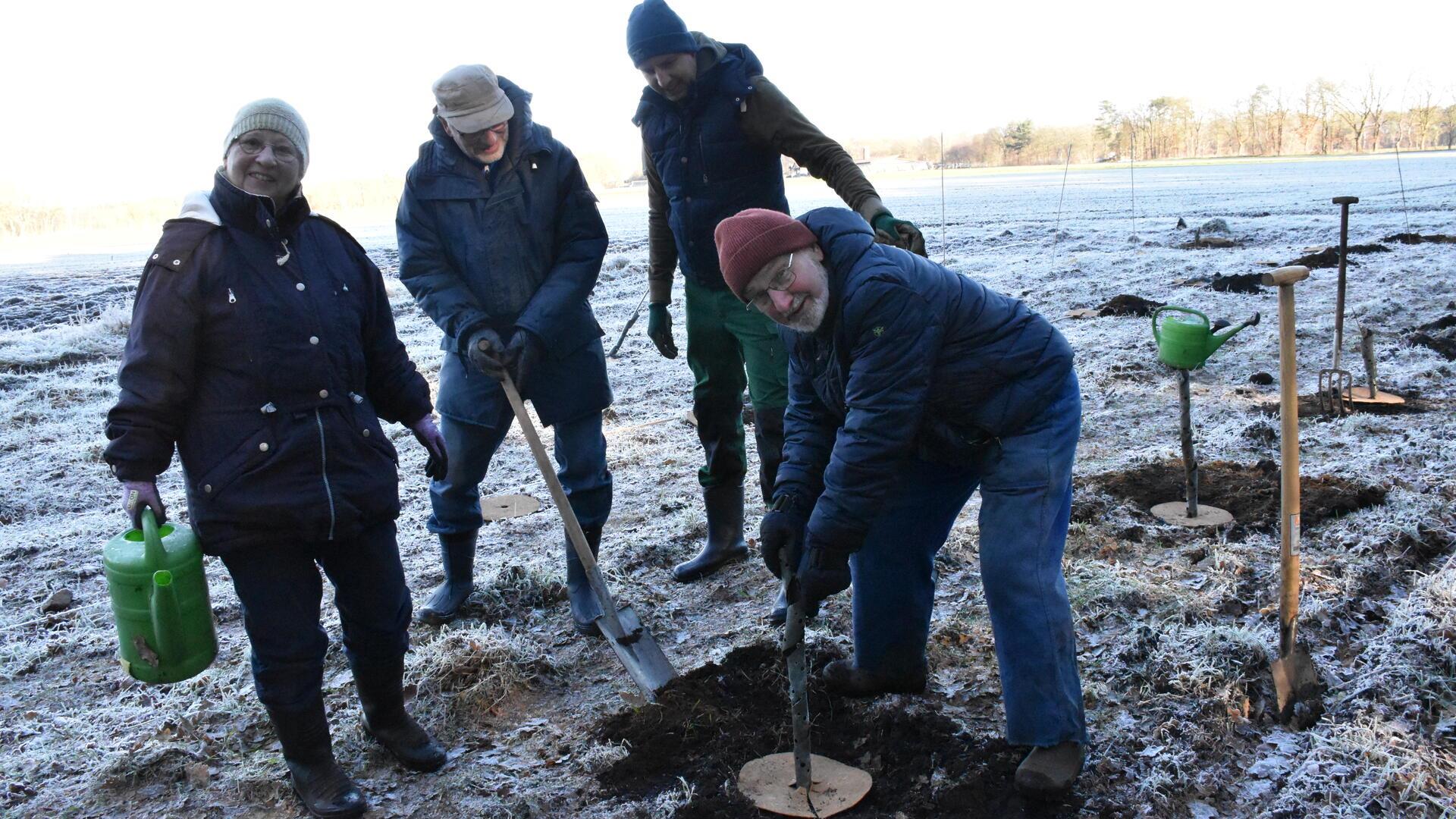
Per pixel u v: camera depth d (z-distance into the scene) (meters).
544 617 4.01
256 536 2.59
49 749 3.18
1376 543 4.01
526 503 5.34
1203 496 4.73
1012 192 36.50
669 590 4.19
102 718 3.35
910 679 3.19
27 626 4.10
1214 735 2.92
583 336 3.73
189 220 2.54
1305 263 11.94
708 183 3.74
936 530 3.03
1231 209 22.94
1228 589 3.72
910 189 42.03
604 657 3.68
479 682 3.38
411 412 3.05
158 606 2.51
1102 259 13.47
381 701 3.00
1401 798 2.58
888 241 3.36
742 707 3.22
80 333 10.30
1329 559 3.93
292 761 2.82
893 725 3.00
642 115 3.86
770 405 3.90
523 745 3.14
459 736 3.20
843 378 2.66
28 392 8.16
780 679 3.30
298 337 2.60
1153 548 4.22
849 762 2.93
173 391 2.49
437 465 3.09
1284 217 19.69
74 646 3.92
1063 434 2.68
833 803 2.69
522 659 3.55
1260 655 3.23
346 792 2.81
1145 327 8.90
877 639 3.13
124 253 26.44
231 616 4.09
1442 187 27.84
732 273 2.52
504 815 2.78
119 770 3.03
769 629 3.76
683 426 6.74
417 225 3.56
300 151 2.62
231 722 3.27
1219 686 3.12
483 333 3.39
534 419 7.21
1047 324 2.73
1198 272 11.85
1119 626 3.56
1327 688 3.11
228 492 2.55
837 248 2.56
